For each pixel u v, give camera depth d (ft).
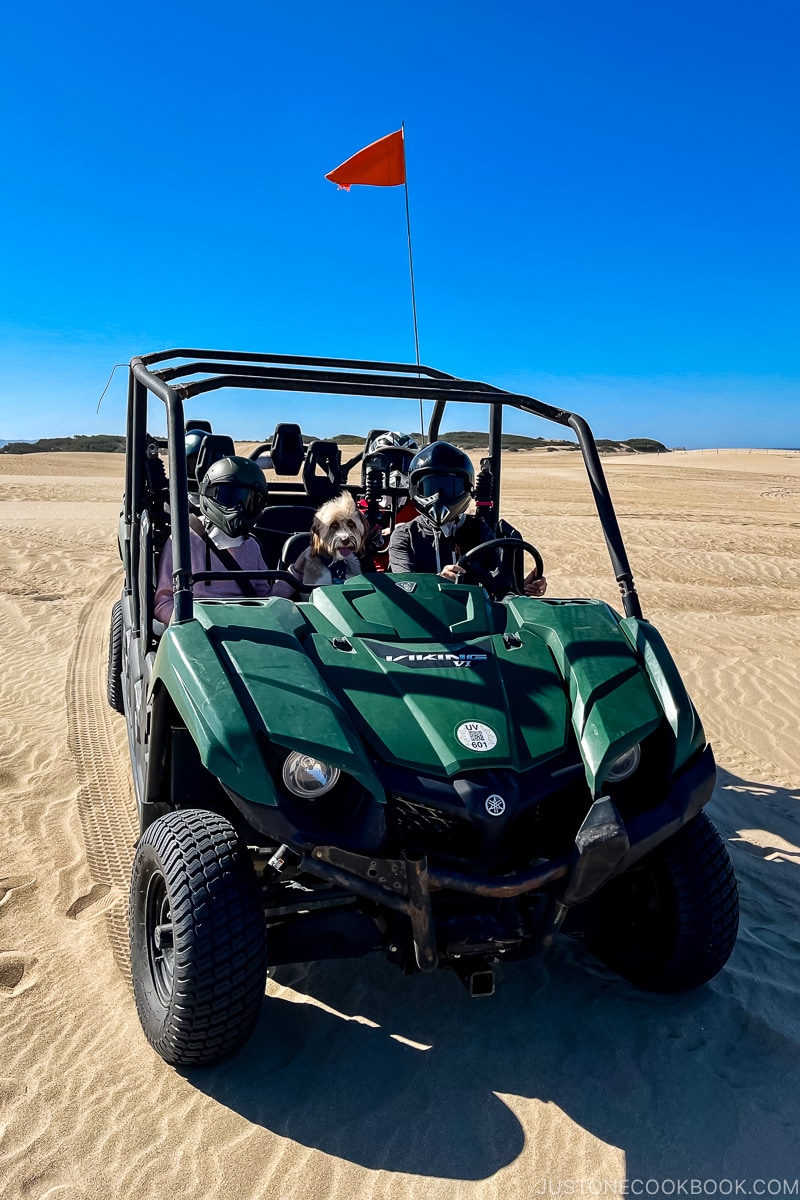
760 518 69.67
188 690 8.80
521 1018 9.86
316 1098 8.63
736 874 13.53
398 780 8.55
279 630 9.88
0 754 17.88
